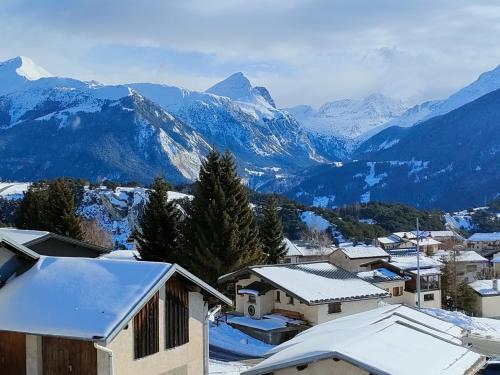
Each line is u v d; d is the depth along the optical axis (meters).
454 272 72.25
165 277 20.86
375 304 45.38
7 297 20.33
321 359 20.17
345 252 83.88
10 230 33.44
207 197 46.81
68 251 33.88
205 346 23.38
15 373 19.78
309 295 42.34
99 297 19.81
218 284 45.81
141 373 20.41
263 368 20.92
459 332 31.78
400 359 20.61
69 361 19.27
